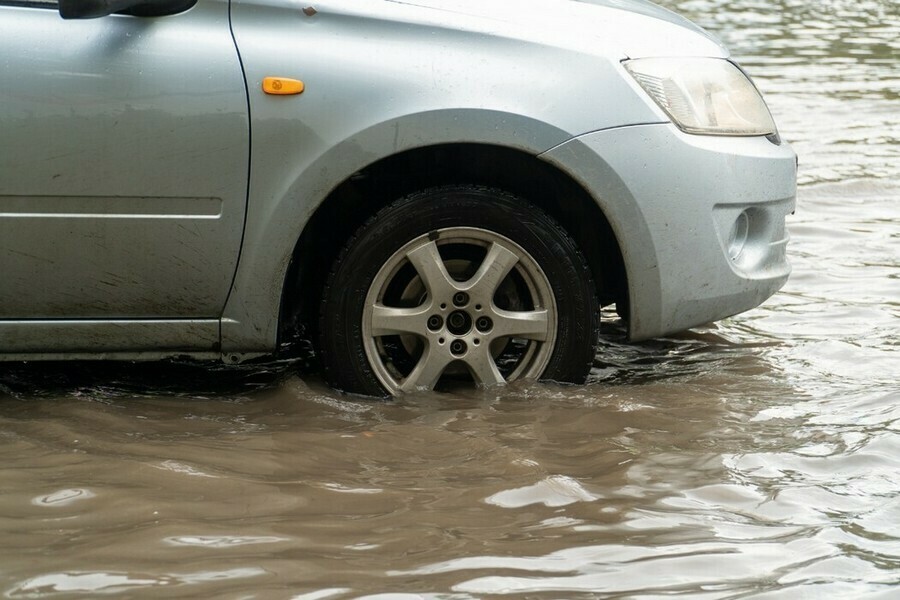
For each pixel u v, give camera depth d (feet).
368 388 15.97
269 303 15.44
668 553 11.75
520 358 16.43
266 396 16.35
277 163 14.98
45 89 14.49
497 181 16.05
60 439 14.35
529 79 15.38
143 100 14.64
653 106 15.76
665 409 15.97
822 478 13.75
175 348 15.61
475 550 11.72
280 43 14.98
